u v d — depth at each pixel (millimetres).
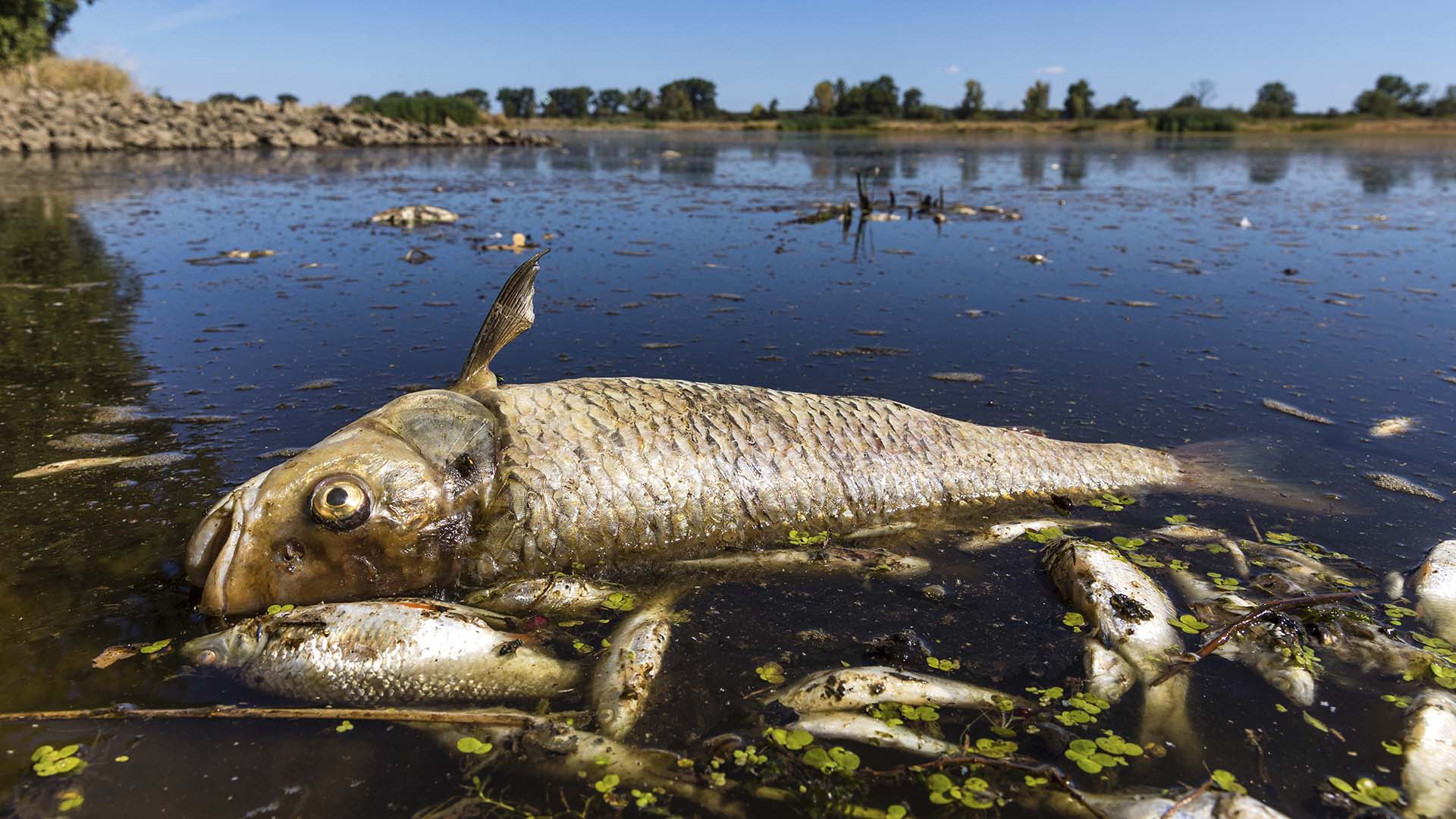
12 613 277
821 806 206
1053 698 245
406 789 210
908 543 344
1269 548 328
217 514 296
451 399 325
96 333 609
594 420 334
